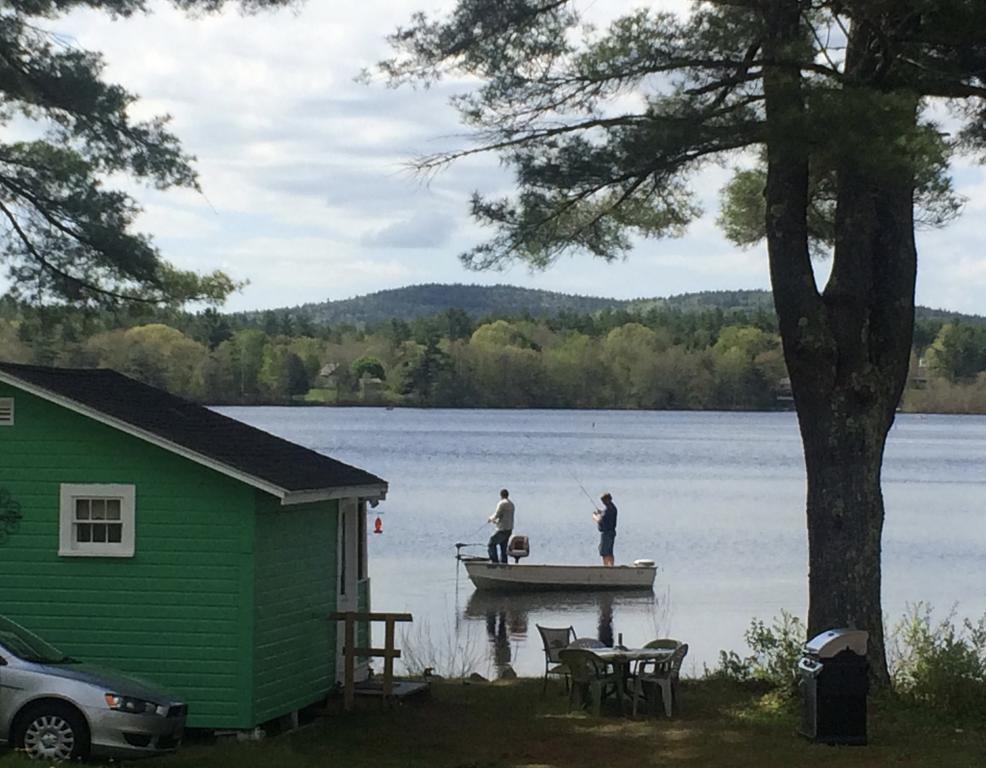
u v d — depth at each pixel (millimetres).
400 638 30703
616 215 20453
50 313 25672
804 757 16266
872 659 19141
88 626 17609
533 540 54625
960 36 17250
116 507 17828
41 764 13656
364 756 16609
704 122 17594
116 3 24016
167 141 25719
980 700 18438
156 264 25672
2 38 23641
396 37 18750
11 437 17875
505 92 18422
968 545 52844
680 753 16766
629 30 18109
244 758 15820
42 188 24828
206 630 17438
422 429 163000
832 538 19250
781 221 19094
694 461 111188
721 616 34125
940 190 20938
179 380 143875
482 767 16141
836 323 19141
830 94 16703
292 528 18531
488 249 19266
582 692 19828
